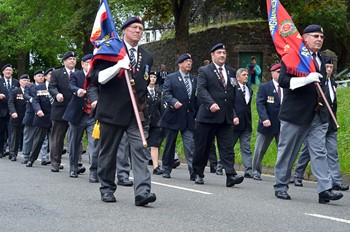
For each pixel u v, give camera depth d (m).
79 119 13.81
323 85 10.78
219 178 14.95
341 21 35.75
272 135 15.16
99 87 9.89
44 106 16.58
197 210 9.33
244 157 16.23
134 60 9.87
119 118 9.67
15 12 55.69
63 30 37.34
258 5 37.09
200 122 12.71
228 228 7.97
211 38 37.50
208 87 12.64
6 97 20.53
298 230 7.96
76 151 13.95
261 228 8.02
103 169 9.96
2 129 20.64
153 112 15.84
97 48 10.70
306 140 10.84
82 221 8.29
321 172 10.56
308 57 10.57
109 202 9.91
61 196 10.55
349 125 18.50
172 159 14.71
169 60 41.66
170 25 41.53
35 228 7.84
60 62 63.03
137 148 9.66
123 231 7.68
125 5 28.83
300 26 36.53
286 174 11.01
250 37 35.94
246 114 16.08
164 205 9.76
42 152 17.64
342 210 9.77
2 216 8.63
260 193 11.66
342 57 38.84
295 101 10.65
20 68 61.31
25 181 12.79
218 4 37.31
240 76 16.12
